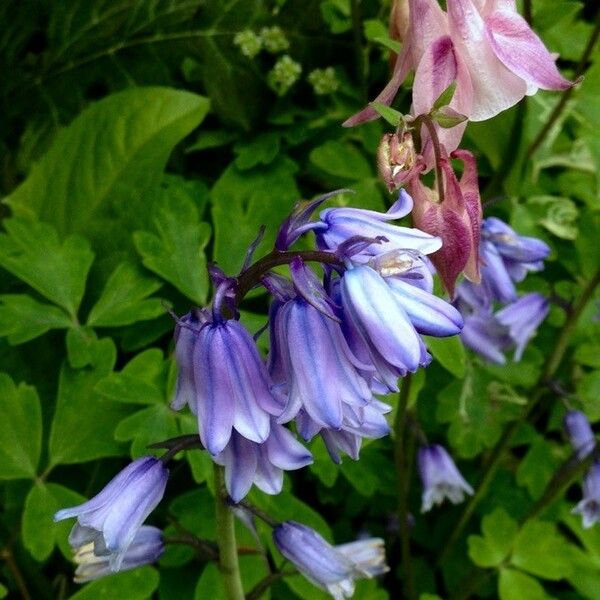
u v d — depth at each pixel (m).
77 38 0.32
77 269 0.26
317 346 0.15
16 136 0.35
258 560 0.24
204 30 0.31
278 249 0.15
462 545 0.31
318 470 0.25
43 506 0.24
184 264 0.26
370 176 0.29
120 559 0.16
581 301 0.27
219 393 0.15
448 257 0.16
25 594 0.25
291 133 0.31
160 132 0.28
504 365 0.29
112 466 0.27
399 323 0.14
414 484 0.31
